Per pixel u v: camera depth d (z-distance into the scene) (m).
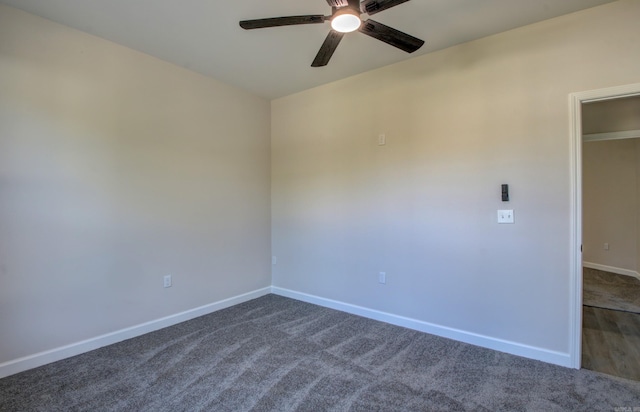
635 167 5.19
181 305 3.28
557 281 2.42
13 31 2.27
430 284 2.99
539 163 2.47
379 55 3.00
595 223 5.73
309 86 3.81
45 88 2.41
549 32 2.42
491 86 2.67
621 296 4.20
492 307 2.68
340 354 2.57
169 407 1.90
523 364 2.42
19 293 2.30
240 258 3.90
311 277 3.89
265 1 2.18
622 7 2.19
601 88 2.25
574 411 1.87
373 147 3.34
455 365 2.40
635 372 2.31
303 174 3.96
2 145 2.23
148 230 3.02
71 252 2.54
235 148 3.83
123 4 2.22
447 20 2.42
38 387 2.10
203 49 2.89
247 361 2.45
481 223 2.72
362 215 3.43
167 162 3.16
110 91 2.75
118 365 2.39
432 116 2.96
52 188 2.45
